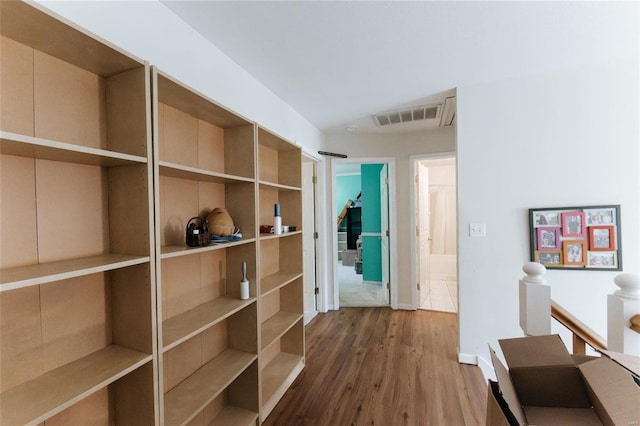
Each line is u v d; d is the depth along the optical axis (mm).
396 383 2295
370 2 1534
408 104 2979
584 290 2293
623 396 782
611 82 2238
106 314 1216
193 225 1537
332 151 4066
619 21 1713
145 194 1164
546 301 1221
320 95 2756
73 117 1122
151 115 1189
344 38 1860
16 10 811
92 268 958
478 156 2531
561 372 941
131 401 1207
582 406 912
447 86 2590
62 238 1085
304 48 1969
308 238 3967
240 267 1914
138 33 1409
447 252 5887
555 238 2346
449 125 3664
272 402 2023
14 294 959
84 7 1195
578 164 2314
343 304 4262
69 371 1039
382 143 4000
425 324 3488
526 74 2400
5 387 933
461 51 2037
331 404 2064
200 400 1454
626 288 1075
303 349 2557
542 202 2389
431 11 1612
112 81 1213
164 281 1519
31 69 1006
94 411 1184
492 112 2494
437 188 5977
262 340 2055
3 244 938
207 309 1672
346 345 2963
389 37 1854
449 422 1869
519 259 2441
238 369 1714
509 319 2471
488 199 2510
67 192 1104
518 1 1545
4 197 944
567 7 1594
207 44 1857
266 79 2418
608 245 2246
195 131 1733
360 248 6430
